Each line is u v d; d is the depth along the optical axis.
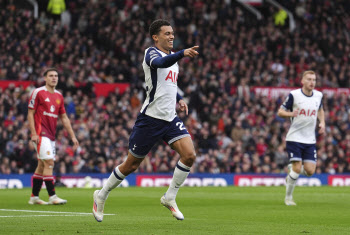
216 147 48.84
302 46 64.75
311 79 23.70
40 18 57.47
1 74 48.88
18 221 15.45
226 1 70.50
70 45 53.69
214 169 46.50
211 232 13.12
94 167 43.16
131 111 49.28
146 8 60.69
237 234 12.80
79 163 42.56
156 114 14.61
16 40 51.94
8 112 44.94
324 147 51.53
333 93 58.47
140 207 21.58
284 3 70.81
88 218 16.45
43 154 22.34
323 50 66.31
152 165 44.91
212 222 15.72
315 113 23.92
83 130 45.00
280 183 46.72
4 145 42.06
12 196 27.36
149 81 14.62
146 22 59.66
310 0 70.50
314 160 24.17
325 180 47.56
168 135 14.72
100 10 59.78
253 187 40.16
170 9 61.72
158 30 14.95
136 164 14.98
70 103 47.25
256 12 70.75
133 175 42.44
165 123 14.66
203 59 58.16
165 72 14.57
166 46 14.94
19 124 43.28
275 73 59.53
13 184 39.16
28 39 52.66
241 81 55.78
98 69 53.38
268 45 63.50
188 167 14.60
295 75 61.47
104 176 41.78
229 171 46.94
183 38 59.28
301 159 23.84
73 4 59.97
